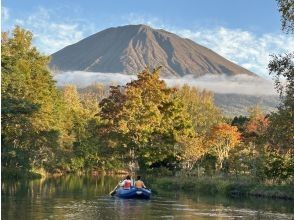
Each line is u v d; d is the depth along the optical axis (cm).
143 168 5459
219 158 5419
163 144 5347
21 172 5059
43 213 2136
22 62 5528
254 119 6988
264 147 4122
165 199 3186
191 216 2255
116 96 5781
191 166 5188
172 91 5922
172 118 5572
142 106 5575
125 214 2253
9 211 2164
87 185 4422
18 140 5366
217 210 2569
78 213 2208
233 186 3956
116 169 8056
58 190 3572
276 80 2220
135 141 5422
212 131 5794
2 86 4603
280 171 3919
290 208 2781
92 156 7775
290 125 2289
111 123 5753
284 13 2133
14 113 4584
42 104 5606
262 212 2534
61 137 6669
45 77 6006
